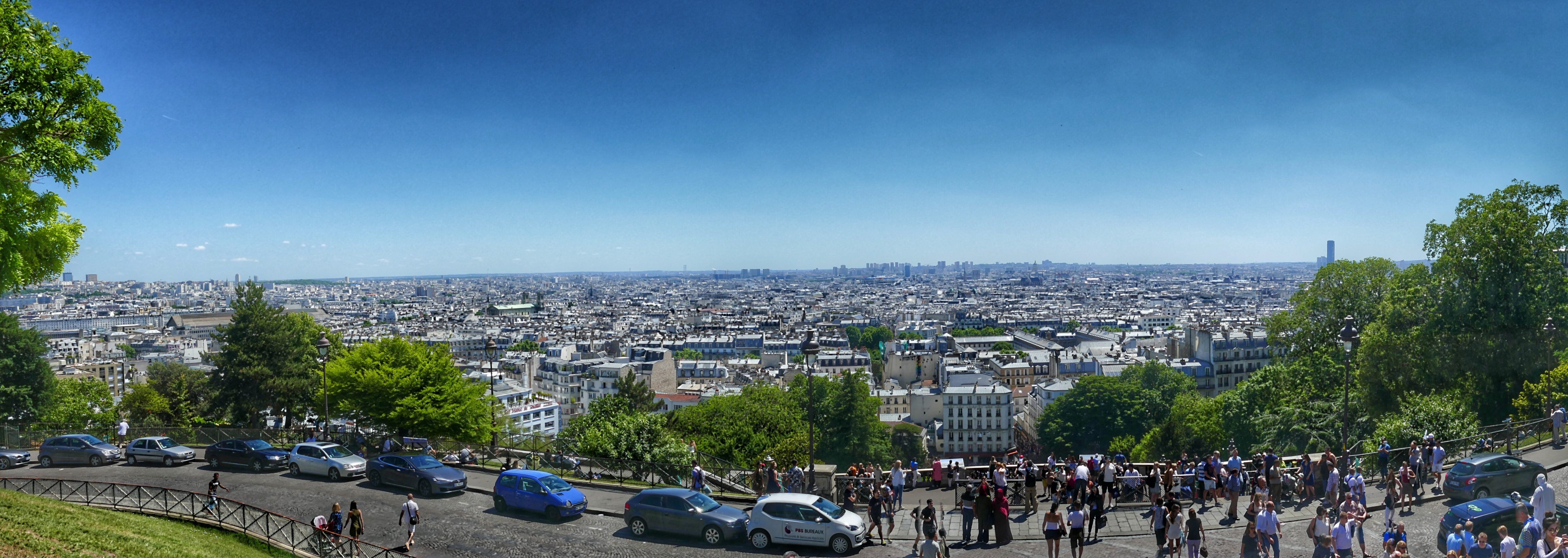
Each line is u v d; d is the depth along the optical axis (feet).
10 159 110.93
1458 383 267.18
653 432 225.35
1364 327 349.41
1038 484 180.55
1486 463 153.99
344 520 154.71
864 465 188.55
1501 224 249.96
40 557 102.73
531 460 204.33
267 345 323.98
